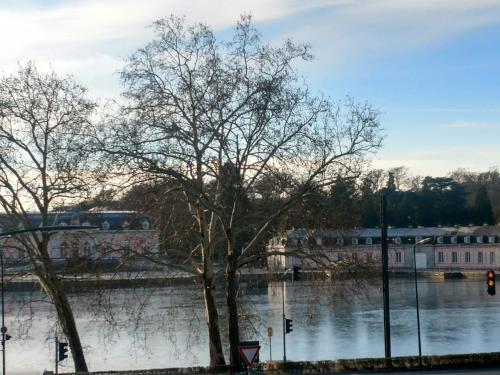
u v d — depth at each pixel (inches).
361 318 3353.8
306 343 2684.5
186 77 1537.9
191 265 1659.7
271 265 1750.7
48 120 1662.2
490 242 6112.2
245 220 1582.2
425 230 6397.6
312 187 1542.8
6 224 1686.8
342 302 1646.2
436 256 6254.9
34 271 1630.2
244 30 1550.2
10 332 2738.7
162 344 2522.1
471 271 5944.9
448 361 1346.0
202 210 1565.0
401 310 3659.0
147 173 1503.4
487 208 7121.1
